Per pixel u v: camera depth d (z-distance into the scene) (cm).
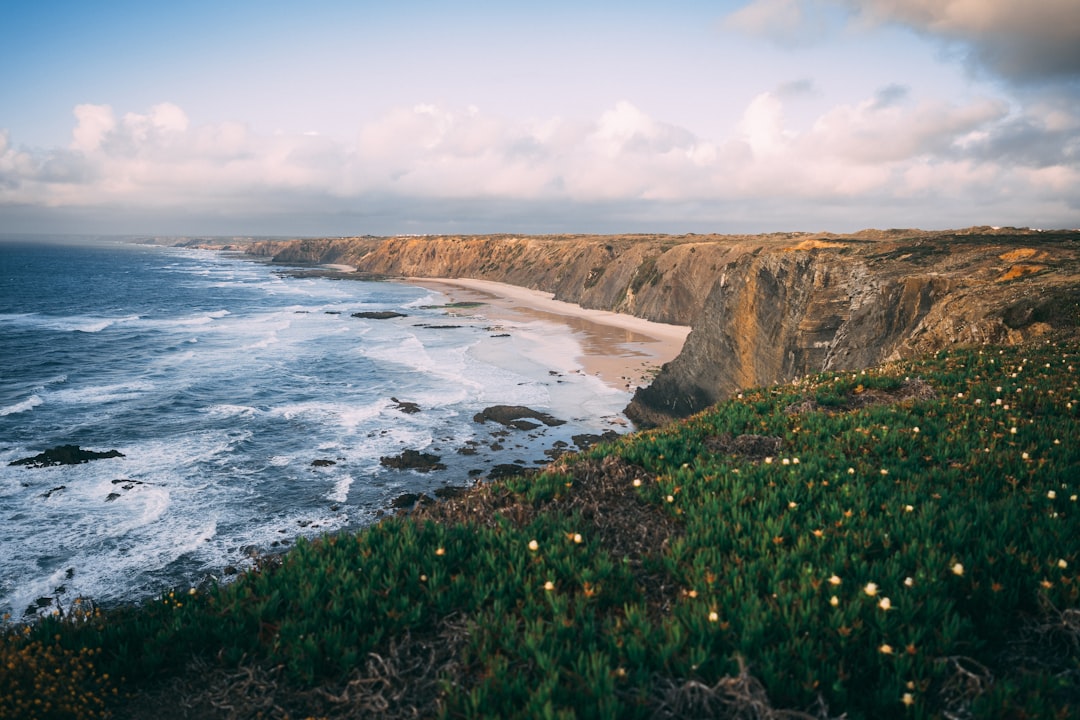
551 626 500
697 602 519
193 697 490
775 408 1242
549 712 389
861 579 530
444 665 496
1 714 436
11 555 1950
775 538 617
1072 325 1816
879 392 1327
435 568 610
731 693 413
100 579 1830
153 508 2316
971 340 2064
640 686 428
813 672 419
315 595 579
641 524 735
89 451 2889
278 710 466
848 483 754
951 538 570
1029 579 501
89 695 472
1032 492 671
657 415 3797
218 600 606
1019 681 423
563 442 3281
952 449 870
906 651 433
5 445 3002
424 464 2862
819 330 3319
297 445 3119
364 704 464
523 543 652
